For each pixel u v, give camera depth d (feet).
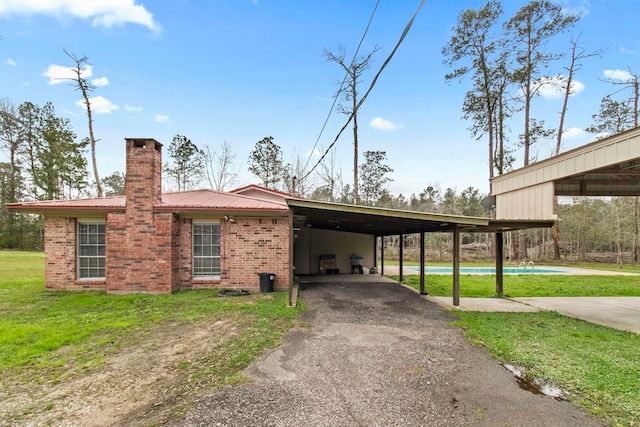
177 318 21.81
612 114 69.82
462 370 14.23
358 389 12.32
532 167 20.04
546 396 11.91
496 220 23.38
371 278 45.55
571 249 98.78
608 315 25.16
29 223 106.22
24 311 23.49
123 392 11.93
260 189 59.00
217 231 33.06
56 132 100.58
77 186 103.40
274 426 9.82
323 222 38.75
